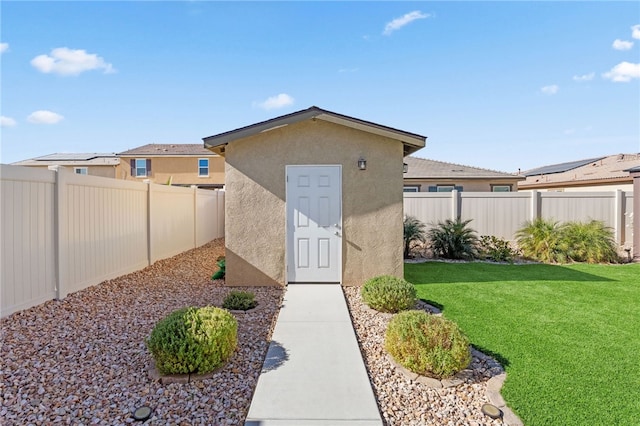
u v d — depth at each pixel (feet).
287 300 20.08
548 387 11.02
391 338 12.71
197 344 11.16
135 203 26.03
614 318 17.19
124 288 21.30
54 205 17.66
